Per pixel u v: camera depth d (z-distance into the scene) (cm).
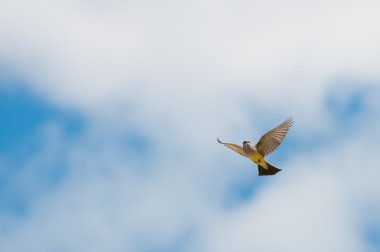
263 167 1834
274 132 1819
